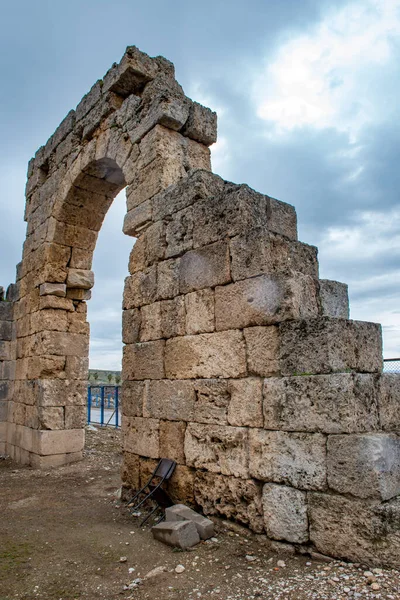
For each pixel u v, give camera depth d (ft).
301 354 13.80
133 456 20.66
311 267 17.38
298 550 13.15
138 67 25.05
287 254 16.48
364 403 12.94
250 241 16.06
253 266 15.79
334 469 12.52
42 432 31.12
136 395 20.80
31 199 38.81
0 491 24.71
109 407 59.26
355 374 12.94
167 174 21.88
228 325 16.39
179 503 17.57
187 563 13.32
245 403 15.31
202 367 17.28
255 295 15.51
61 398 32.35
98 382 98.63
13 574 13.17
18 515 19.74
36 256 35.42
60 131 34.12
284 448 13.82
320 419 13.01
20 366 36.24
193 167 23.20
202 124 23.71
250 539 14.52
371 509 11.72
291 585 11.32
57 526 17.84
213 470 16.19
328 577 11.41
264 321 15.06
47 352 32.35
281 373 14.30
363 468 11.98
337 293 16.38
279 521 13.67
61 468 30.55
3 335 38.68
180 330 18.61
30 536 16.65
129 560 13.91
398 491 12.50
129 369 21.45
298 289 14.65
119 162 25.39
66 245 34.01
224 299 16.71
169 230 20.17
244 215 16.66
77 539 16.12
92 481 26.53
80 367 33.68
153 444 19.34
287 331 14.29
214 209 17.85
